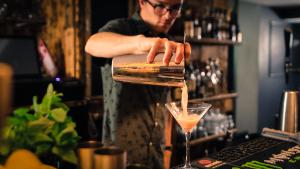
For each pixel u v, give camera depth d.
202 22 4.72
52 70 3.42
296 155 1.66
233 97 5.34
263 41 6.50
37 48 3.35
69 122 0.96
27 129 0.89
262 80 6.50
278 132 1.97
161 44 1.22
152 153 1.91
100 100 3.55
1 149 0.86
